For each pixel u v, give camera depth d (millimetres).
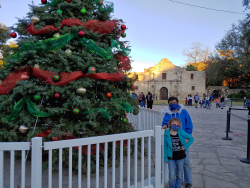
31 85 2760
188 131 3098
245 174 3697
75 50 3391
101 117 3643
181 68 47562
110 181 3232
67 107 3045
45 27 3109
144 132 2703
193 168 3990
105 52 3324
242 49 33562
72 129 3055
